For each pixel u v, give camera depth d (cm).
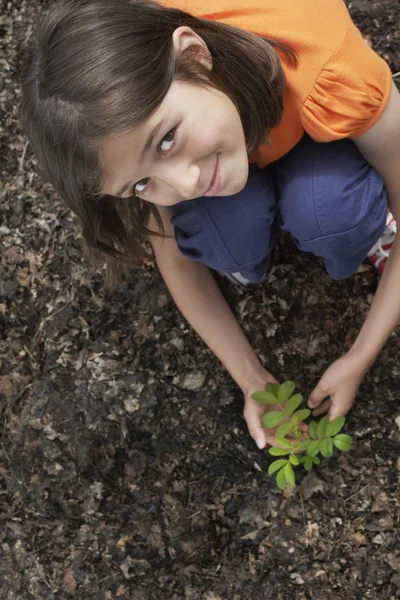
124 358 179
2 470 181
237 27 112
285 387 146
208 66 104
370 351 149
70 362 181
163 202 111
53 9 102
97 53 95
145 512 174
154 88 95
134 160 99
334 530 166
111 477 176
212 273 177
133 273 179
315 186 128
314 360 172
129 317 179
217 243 137
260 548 168
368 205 130
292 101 117
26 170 184
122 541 174
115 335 179
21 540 178
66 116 96
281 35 112
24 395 182
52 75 97
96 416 178
